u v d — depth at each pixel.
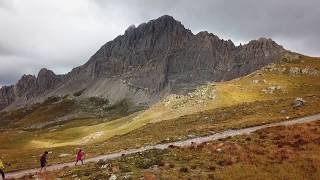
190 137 68.94
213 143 47.88
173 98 162.12
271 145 42.62
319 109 78.75
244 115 93.81
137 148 68.50
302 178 31.19
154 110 157.38
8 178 50.34
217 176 32.34
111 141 105.62
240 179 31.47
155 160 40.50
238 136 52.19
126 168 38.06
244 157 37.66
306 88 174.75
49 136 179.00
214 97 148.38
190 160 39.69
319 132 46.16
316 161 34.56
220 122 91.88
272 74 199.25
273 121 72.25
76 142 145.50
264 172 32.78
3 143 186.25
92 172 39.84
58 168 56.41
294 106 87.12
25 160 83.44
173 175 33.47
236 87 165.88
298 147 40.72
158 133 96.56
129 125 145.12
